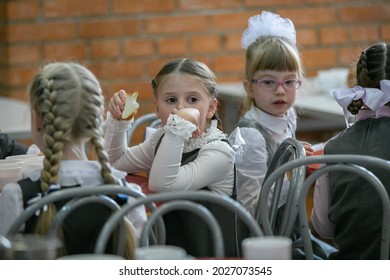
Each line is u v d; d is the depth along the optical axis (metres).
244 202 6.30
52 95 4.49
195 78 5.73
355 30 13.18
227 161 5.53
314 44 13.09
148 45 12.60
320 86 10.77
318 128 12.02
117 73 12.55
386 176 5.21
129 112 6.04
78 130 4.55
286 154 5.71
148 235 4.28
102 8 12.38
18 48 12.19
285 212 5.32
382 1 13.20
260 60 6.68
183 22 12.65
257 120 6.70
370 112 5.52
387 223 4.77
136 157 6.07
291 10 12.97
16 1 12.10
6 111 10.16
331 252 6.11
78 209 4.52
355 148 5.40
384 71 5.50
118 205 4.51
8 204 4.54
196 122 5.35
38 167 5.20
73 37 12.34
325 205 5.62
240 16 12.80
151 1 12.52
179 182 5.32
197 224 5.27
